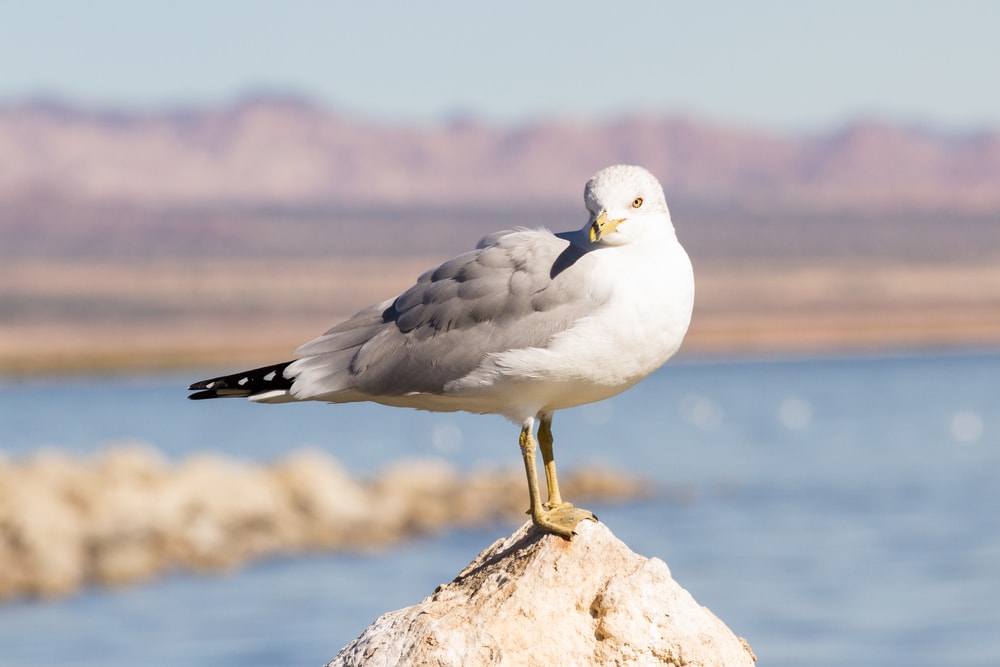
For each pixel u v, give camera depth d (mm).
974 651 21172
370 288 197625
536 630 7836
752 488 42938
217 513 32812
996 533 33031
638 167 8781
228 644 22547
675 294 8461
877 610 24281
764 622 23438
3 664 21438
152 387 113000
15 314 181250
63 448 56750
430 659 7668
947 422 67438
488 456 55250
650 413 76562
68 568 28375
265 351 158250
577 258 8594
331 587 27828
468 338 8617
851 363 135000
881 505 38656
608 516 37344
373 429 68188
